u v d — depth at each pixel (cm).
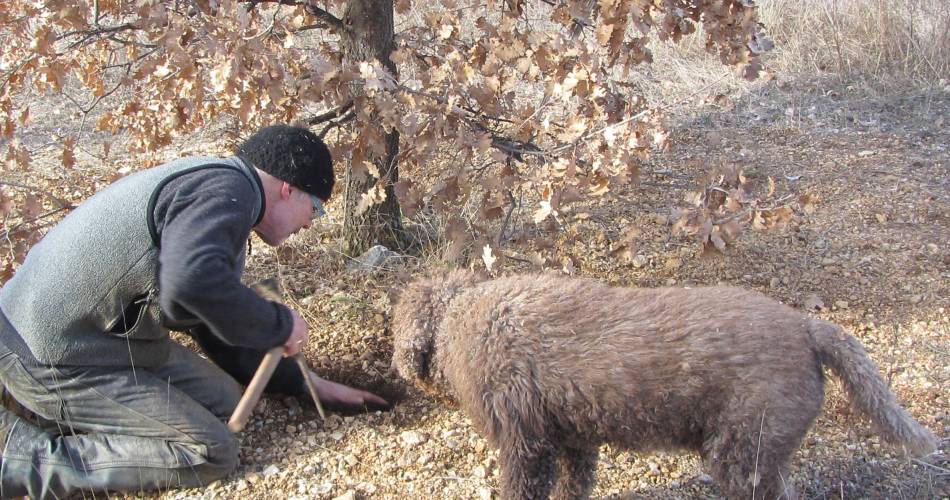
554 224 507
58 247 334
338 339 464
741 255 546
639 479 373
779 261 539
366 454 387
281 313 329
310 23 527
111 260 326
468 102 433
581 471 345
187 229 307
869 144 718
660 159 698
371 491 363
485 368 310
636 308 309
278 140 335
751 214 421
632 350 299
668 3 403
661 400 299
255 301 318
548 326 308
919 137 725
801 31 898
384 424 407
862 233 570
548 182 401
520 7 474
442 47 486
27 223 462
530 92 777
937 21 857
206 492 364
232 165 327
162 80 430
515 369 308
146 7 398
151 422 355
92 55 515
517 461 318
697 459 381
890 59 852
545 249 467
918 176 652
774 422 292
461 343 317
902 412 299
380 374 439
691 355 295
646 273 527
